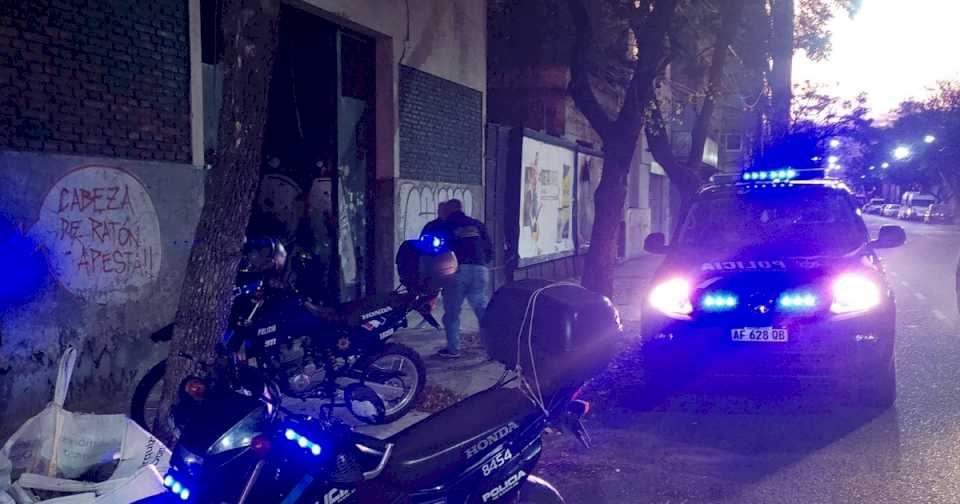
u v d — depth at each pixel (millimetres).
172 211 7215
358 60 10984
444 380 7840
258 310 5973
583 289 4023
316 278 10180
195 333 4984
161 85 7152
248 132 4984
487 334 4031
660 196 31141
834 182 8094
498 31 17062
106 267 6582
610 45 16688
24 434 4012
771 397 7062
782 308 6242
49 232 6086
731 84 20219
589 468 5391
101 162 6500
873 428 6098
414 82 11797
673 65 20562
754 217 7719
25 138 5961
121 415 4262
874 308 6199
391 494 3371
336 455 3135
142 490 3748
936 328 10602
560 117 17812
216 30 8211
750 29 19312
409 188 11586
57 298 6168
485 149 14258
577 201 18984
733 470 5305
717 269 6637
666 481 5133
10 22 5832
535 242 16156
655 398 7031
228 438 3062
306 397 6152
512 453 3609
